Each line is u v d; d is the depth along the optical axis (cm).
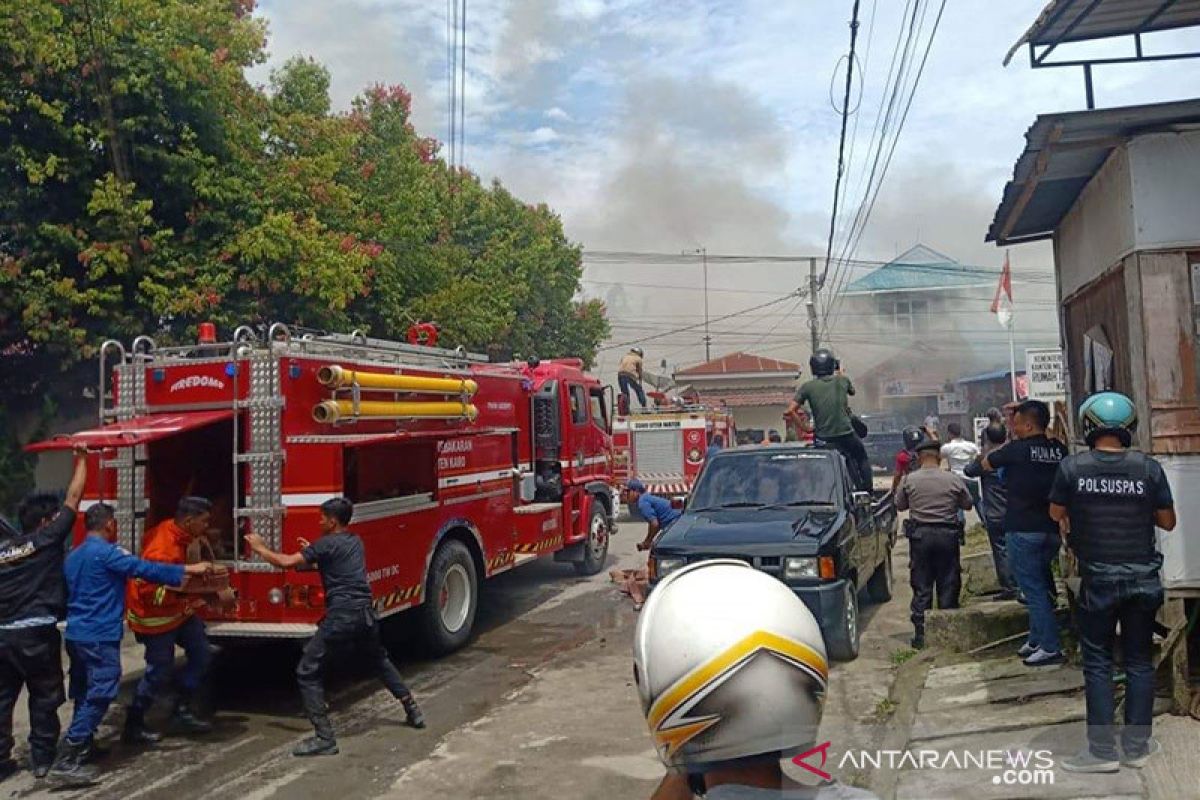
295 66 1677
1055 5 564
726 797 142
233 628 704
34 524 604
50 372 1362
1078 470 480
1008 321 1634
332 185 1508
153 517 773
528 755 601
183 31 1294
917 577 805
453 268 2117
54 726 597
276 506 709
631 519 2103
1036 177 618
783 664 141
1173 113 540
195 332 1277
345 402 741
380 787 557
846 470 906
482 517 970
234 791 559
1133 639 472
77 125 1188
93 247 1189
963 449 1279
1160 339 560
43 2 1153
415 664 863
